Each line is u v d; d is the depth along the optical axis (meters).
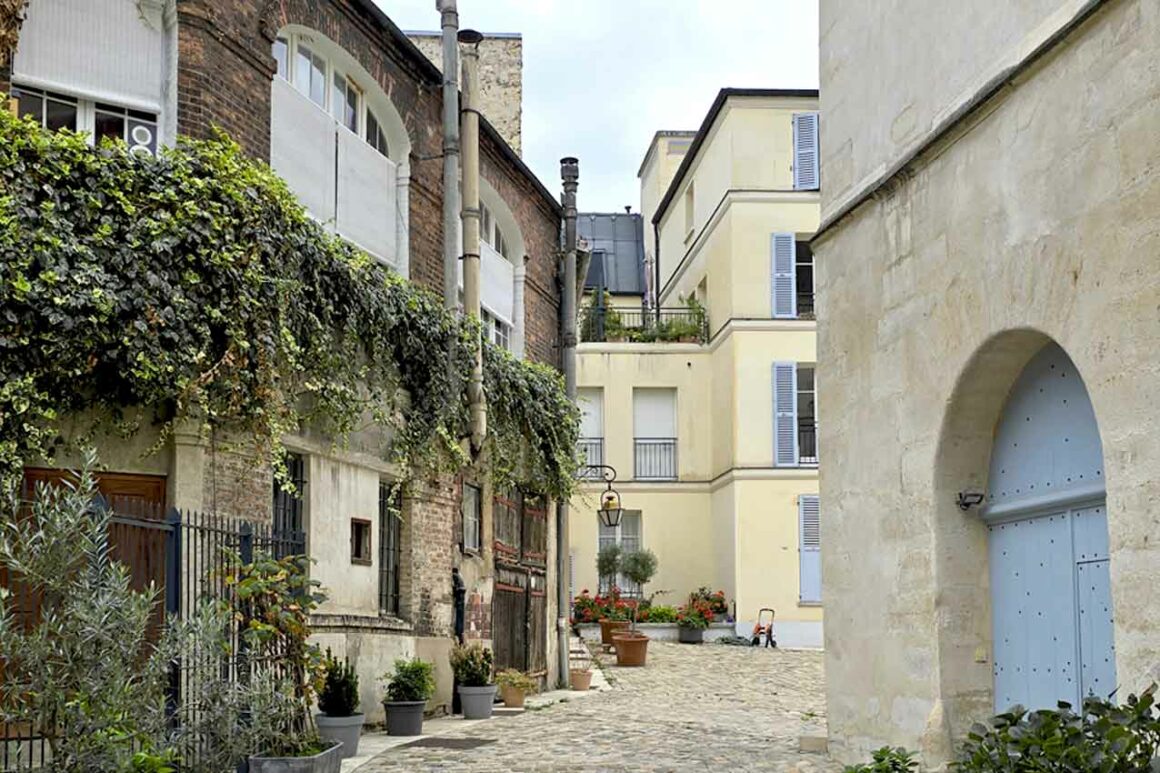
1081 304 6.87
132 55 10.27
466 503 15.54
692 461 29.77
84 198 9.06
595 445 29.89
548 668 18.39
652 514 29.59
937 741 8.38
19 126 8.86
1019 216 7.54
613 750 11.14
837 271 10.53
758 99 28.27
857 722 9.93
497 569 16.47
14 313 8.62
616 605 27.16
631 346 29.95
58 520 7.37
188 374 9.48
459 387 14.06
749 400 27.83
